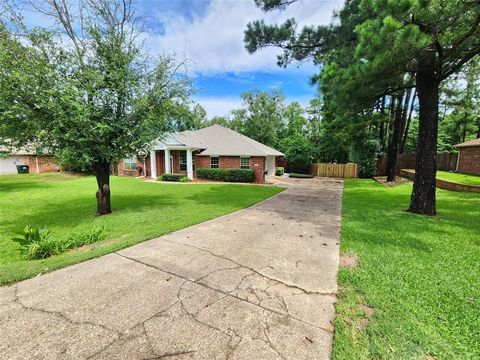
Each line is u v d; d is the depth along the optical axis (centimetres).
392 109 1662
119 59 665
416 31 450
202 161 1823
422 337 207
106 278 311
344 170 2145
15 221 655
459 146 1595
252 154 1705
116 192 1177
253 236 493
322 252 405
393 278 311
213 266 349
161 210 766
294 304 256
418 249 413
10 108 551
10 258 412
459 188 1078
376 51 517
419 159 682
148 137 707
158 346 196
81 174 2055
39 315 234
